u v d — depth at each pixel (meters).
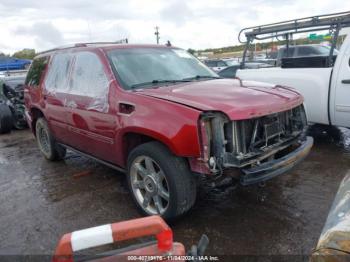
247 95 3.41
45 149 5.93
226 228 3.36
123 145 3.73
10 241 3.37
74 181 4.89
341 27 6.34
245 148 3.13
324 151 5.62
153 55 4.45
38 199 4.34
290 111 3.75
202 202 3.91
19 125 9.30
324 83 5.59
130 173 3.64
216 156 3.00
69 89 4.62
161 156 3.21
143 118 3.34
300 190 4.15
